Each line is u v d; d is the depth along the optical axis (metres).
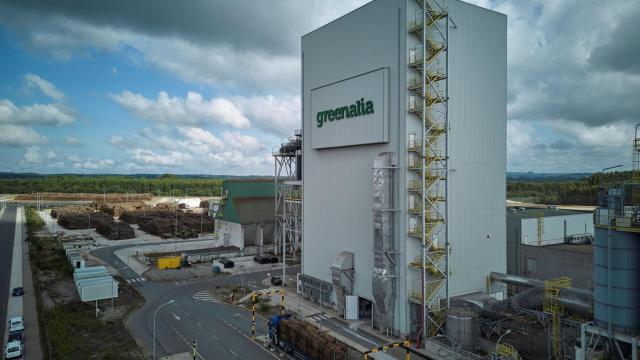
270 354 38.16
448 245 41.28
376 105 43.25
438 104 41.88
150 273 71.25
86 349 38.72
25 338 42.03
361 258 46.41
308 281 54.34
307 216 55.66
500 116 46.75
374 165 41.75
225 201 97.50
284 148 75.56
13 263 78.56
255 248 89.50
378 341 40.44
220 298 56.47
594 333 27.73
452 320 36.56
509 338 37.75
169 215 141.38
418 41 41.22
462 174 43.56
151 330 44.12
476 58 44.72
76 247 88.81
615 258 26.66
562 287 32.66
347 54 48.09
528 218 56.66
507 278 43.59
